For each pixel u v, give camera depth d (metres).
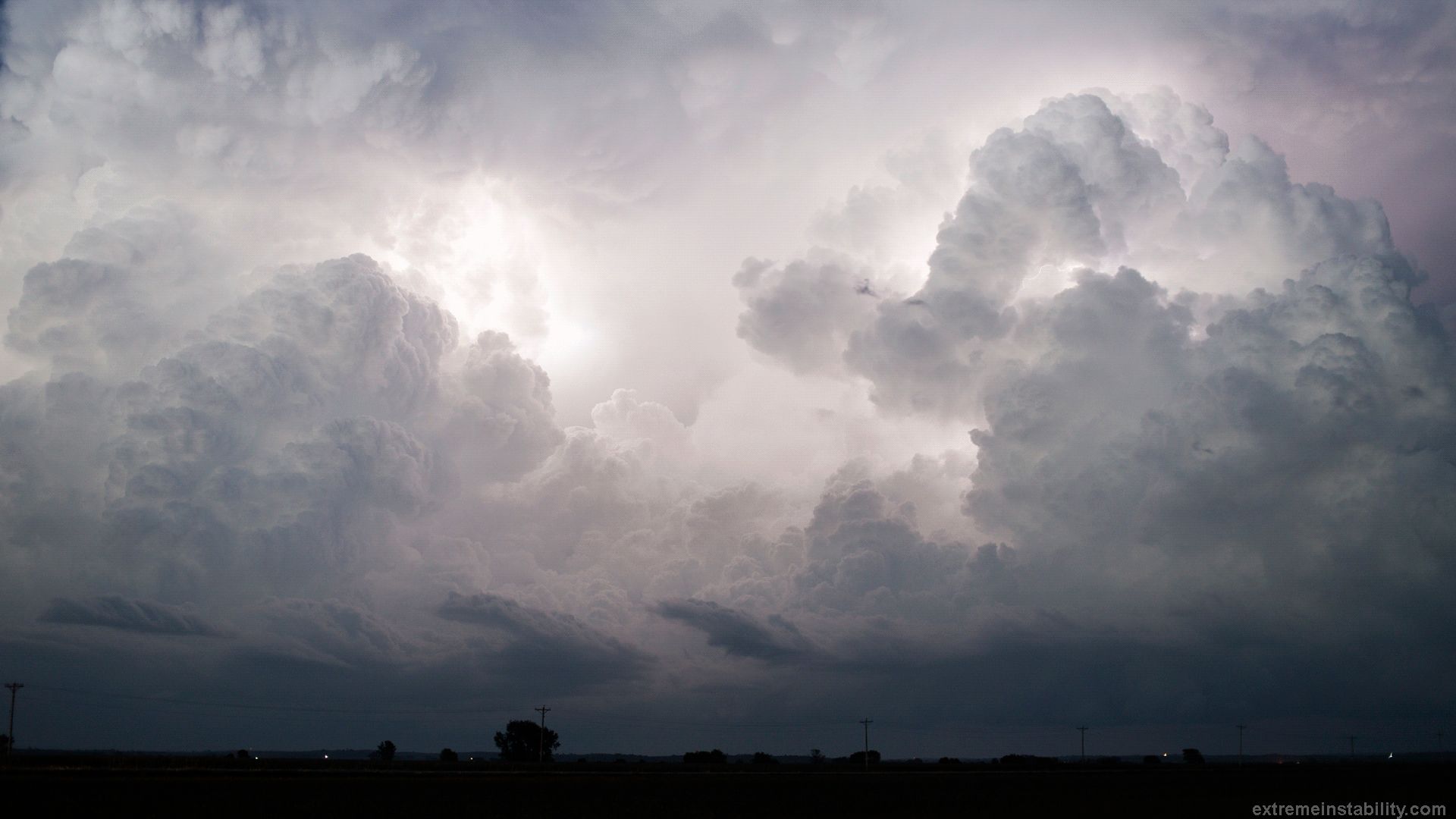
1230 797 107.31
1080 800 103.31
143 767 117.38
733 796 104.00
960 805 97.00
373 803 88.19
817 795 105.69
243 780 105.75
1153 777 145.75
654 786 113.88
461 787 105.75
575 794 102.31
